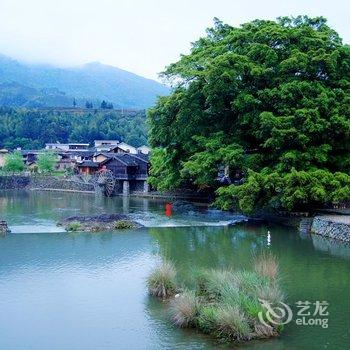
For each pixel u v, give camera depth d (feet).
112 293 62.85
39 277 71.00
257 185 111.24
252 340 46.83
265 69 124.88
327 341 46.75
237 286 53.67
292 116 117.19
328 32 136.15
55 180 286.66
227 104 135.95
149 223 126.21
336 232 100.89
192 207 165.37
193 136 137.69
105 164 247.09
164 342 46.88
